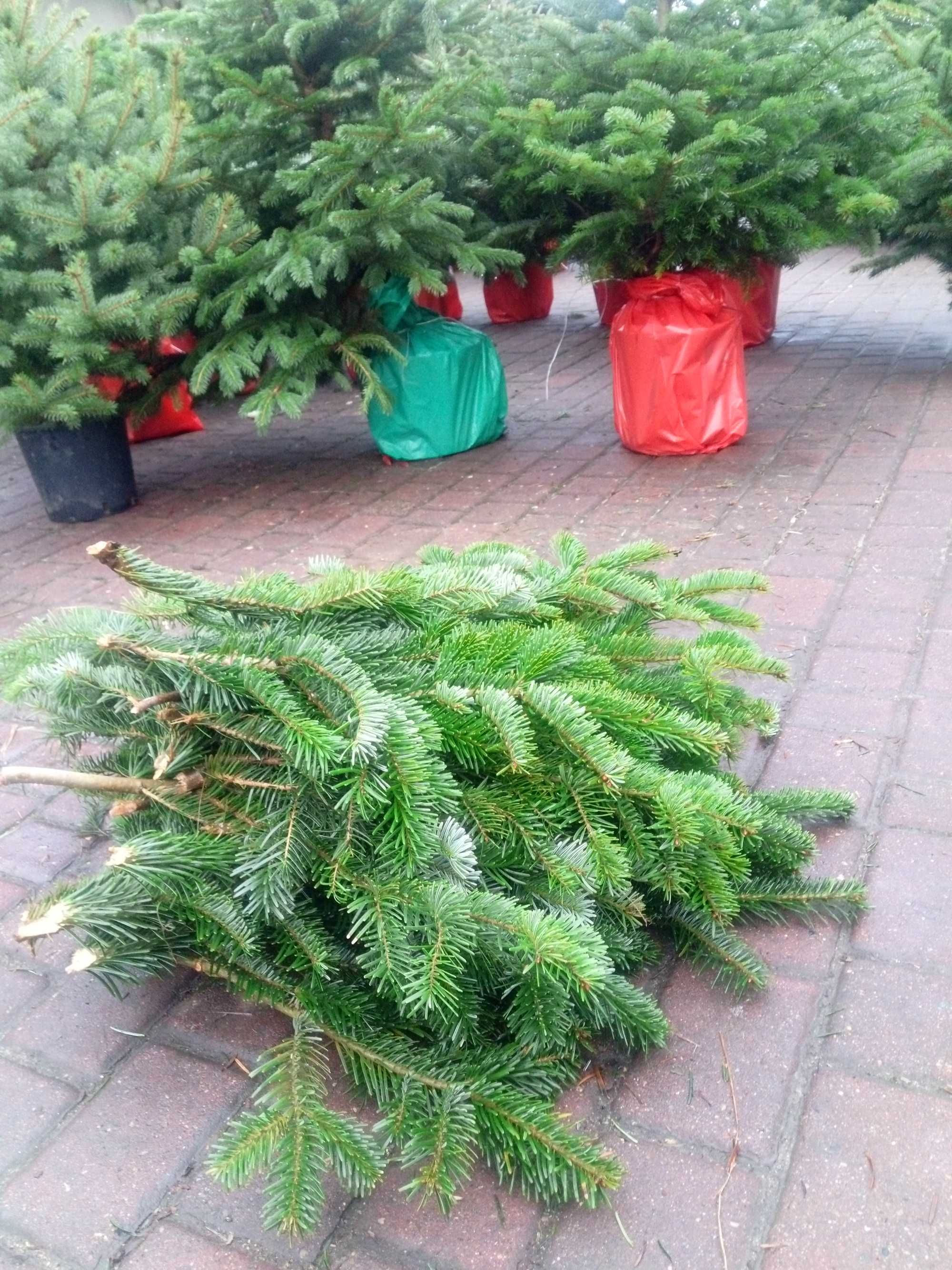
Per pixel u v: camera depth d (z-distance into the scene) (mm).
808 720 2736
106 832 2494
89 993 2033
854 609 3328
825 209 4434
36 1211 1558
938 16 6180
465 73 4863
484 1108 1503
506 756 1792
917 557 3652
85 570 4730
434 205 4770
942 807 2318
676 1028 1799
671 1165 1536
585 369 7648
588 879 1696
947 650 2988
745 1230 1426
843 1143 1542
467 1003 1626
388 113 4445
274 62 5070
